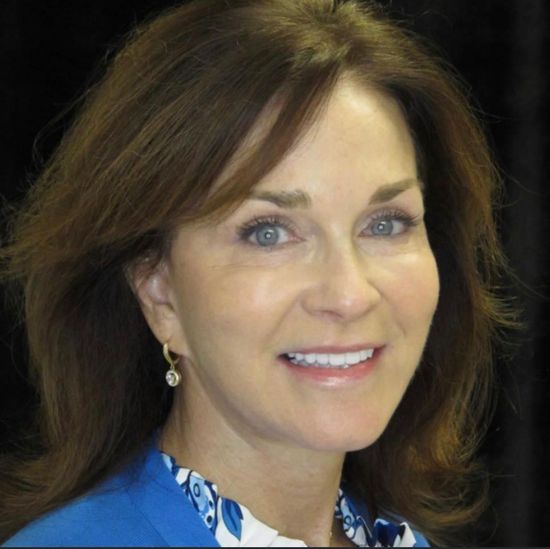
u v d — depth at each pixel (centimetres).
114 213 541
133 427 585
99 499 553
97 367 581
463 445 702
